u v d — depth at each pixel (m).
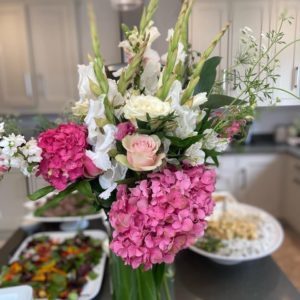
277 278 1.02
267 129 3.21
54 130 0.56
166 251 0.54
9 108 2.77
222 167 2.92
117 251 0.55
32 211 1.56
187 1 0.58
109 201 0.61
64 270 1.10
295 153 2.78
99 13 1.00
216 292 0.96
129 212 0.53
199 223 0.56
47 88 2.69
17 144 0.53
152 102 0.52
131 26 0.82
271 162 2.96
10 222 1.45
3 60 2.67
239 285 0.99
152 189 0.54
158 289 0.73
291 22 0.62
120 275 0.73
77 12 2.46
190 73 0.64
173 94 0.55
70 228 1.50
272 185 3.02
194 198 0.55
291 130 3.14
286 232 2.90
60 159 0.53
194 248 1.12
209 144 0.61
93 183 0.60
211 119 0.61
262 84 0.60
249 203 3.03
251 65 0.61
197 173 0.57
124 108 0.54
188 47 0.66
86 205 1.63
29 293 0.69
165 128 0.54
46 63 2.64
